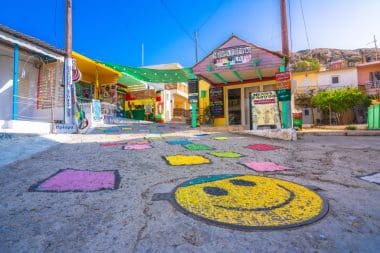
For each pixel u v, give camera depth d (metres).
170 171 4.81
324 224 2.62
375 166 5.36
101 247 2.20
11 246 2.21
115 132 11.82
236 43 12.66
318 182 4.19
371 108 17.41
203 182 4.05
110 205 3.11
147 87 24.92
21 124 8.95
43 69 12.43
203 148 7.44
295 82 10.91
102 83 21.16
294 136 9.39
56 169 4.84
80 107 12.77
